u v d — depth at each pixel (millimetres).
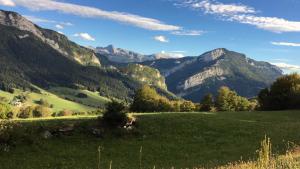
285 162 16938
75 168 35500
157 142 46344
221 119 59469
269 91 99312
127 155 41031
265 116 65812
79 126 47344
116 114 48594
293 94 91125
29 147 40656
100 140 45281
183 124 54000
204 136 49656
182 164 36531
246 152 40969
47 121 48656
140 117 55500
